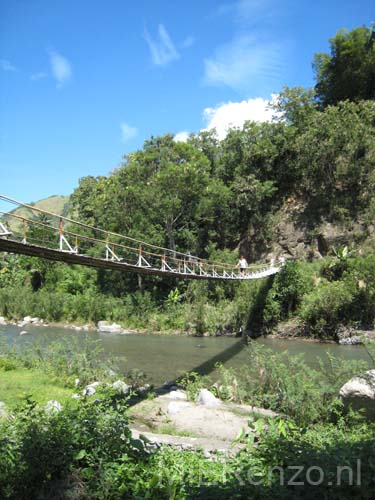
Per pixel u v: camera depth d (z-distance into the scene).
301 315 22.44
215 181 33.16
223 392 9.33
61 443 3.83
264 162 34.12
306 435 5.02
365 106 32.78
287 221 32.22
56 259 9.48
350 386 7.38
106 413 4.57
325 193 31.58
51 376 10.86
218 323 24.03
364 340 9.47
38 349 12.91
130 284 31.44
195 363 14.96
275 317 23.62
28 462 3.67
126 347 19.02
